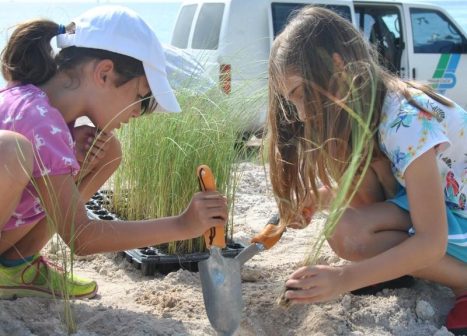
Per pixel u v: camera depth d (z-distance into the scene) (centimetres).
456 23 912
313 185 242
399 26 886
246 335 233
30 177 208
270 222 269
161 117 330
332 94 224
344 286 214
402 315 242
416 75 887
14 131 218
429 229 226
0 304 228
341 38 227
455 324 237
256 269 294
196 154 317
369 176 258
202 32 768
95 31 230
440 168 251
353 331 234
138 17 239
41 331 215
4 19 283
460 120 253
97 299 260
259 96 347
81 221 221
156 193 327
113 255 322
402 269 222
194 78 365
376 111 238
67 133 223
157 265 300
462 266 248
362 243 247
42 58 235
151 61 234
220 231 228
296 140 259
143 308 250
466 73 916
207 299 223
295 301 212
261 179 488
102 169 279
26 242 248
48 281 248
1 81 256
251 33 734
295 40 228
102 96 233
